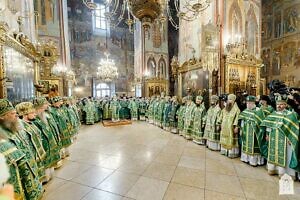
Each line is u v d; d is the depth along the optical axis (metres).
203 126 6.04
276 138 3.72
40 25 11.41
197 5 4.90
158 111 9.62
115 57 21.33
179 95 9.33
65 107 6.17
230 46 7.36
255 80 8.09
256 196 3.07
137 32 17.81
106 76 16.59
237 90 7.51
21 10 5.37
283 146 3.62
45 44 9.05
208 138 5.64
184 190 3.27
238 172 3.99
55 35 11.81
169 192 3.21
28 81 5.17
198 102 6.32
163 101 9.52
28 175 2.24
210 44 7.23
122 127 9.52
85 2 5.02
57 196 3.10
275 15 16.81
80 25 19.67
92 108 10.77
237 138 4.82
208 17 7.80
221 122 5.19
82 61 19.75
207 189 3.30
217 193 3.17
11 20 4.62
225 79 7.29
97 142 6.50
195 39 8.45
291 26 15.70
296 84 15.36
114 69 16.89
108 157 4.98
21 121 2.73
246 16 8.28
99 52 20.55
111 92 21.03
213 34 7.24
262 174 3.89
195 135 6.27
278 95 4.28
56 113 4.79
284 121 3.60
